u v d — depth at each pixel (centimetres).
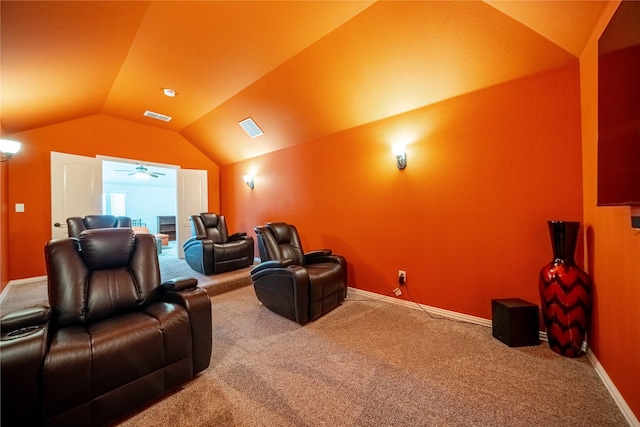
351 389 152
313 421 129
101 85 323
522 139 217
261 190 485
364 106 300
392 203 299
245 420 129
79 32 205
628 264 132
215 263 378
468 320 246
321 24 220
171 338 147
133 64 285
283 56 265
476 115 239
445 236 260
